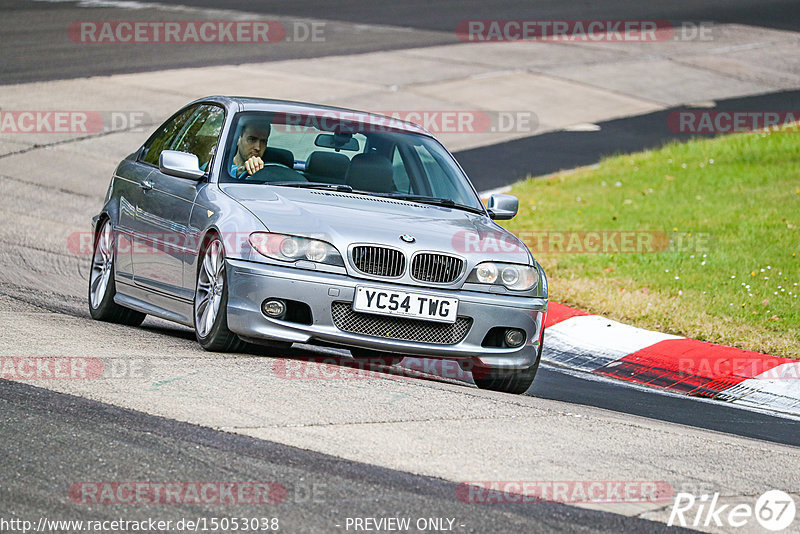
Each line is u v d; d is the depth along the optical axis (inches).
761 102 3400.6
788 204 2091.5
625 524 634.8
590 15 4763.8
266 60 3484.3
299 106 1200.2
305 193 1066.1
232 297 973.2
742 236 1868.8
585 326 1424.7
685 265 1704.0
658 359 1310.3
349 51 3720.5
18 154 2354.8
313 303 960.9
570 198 2207.2
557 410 921.5
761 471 791.1
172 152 1085.1
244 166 1100.5
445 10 4734.3
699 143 2743.6
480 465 721.0
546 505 653.9
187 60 3415.4
